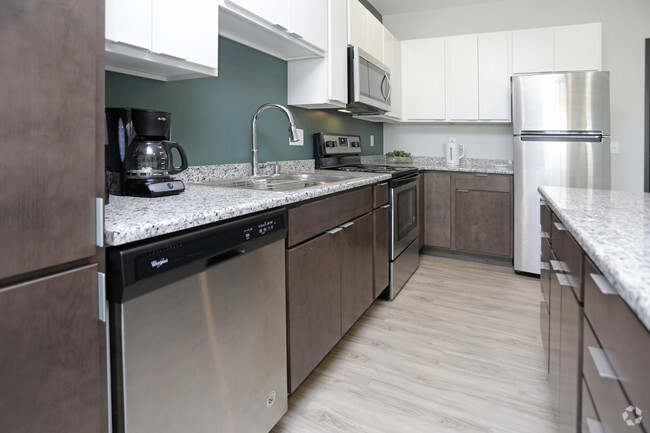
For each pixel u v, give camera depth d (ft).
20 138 2.14
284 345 4.73
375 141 14.16
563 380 3.98
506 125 13.09
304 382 5.91
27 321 2.24
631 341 2.02
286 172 8.66
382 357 6.60
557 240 4.57
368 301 7.73
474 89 12.20
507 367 6.26
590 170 10.05
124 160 4.43
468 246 12.08
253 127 7.22
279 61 8.39
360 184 6.95
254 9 5.76
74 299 2.48
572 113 10.10
